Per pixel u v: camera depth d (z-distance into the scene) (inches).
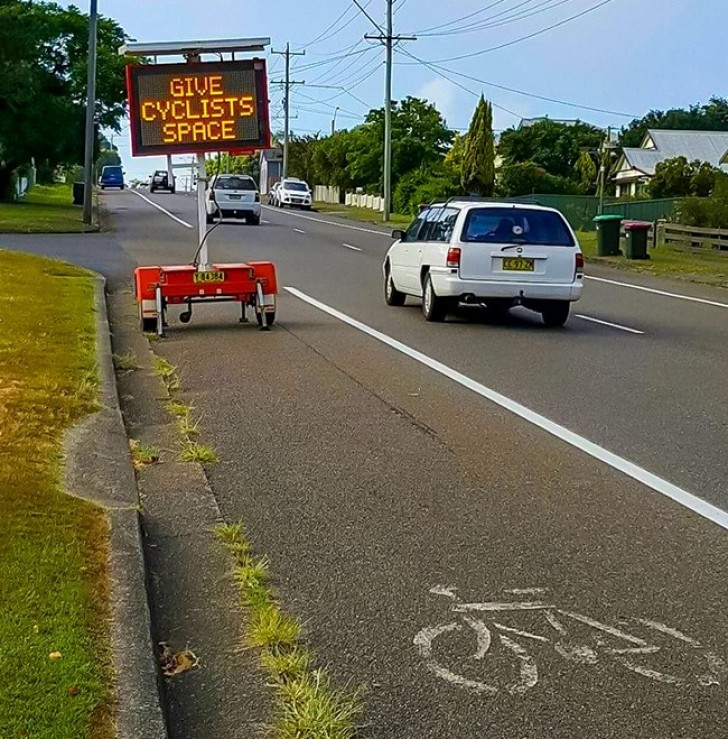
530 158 3344.0
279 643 188.7
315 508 267.3
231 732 159.6
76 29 2032.5
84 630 178.7
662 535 250.2
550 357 510.3
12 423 314.8
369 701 169.3
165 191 3272.6
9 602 186.9
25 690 157.8
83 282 732.7
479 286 609.3
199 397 398.6
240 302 655.8
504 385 433.7
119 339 538.3
